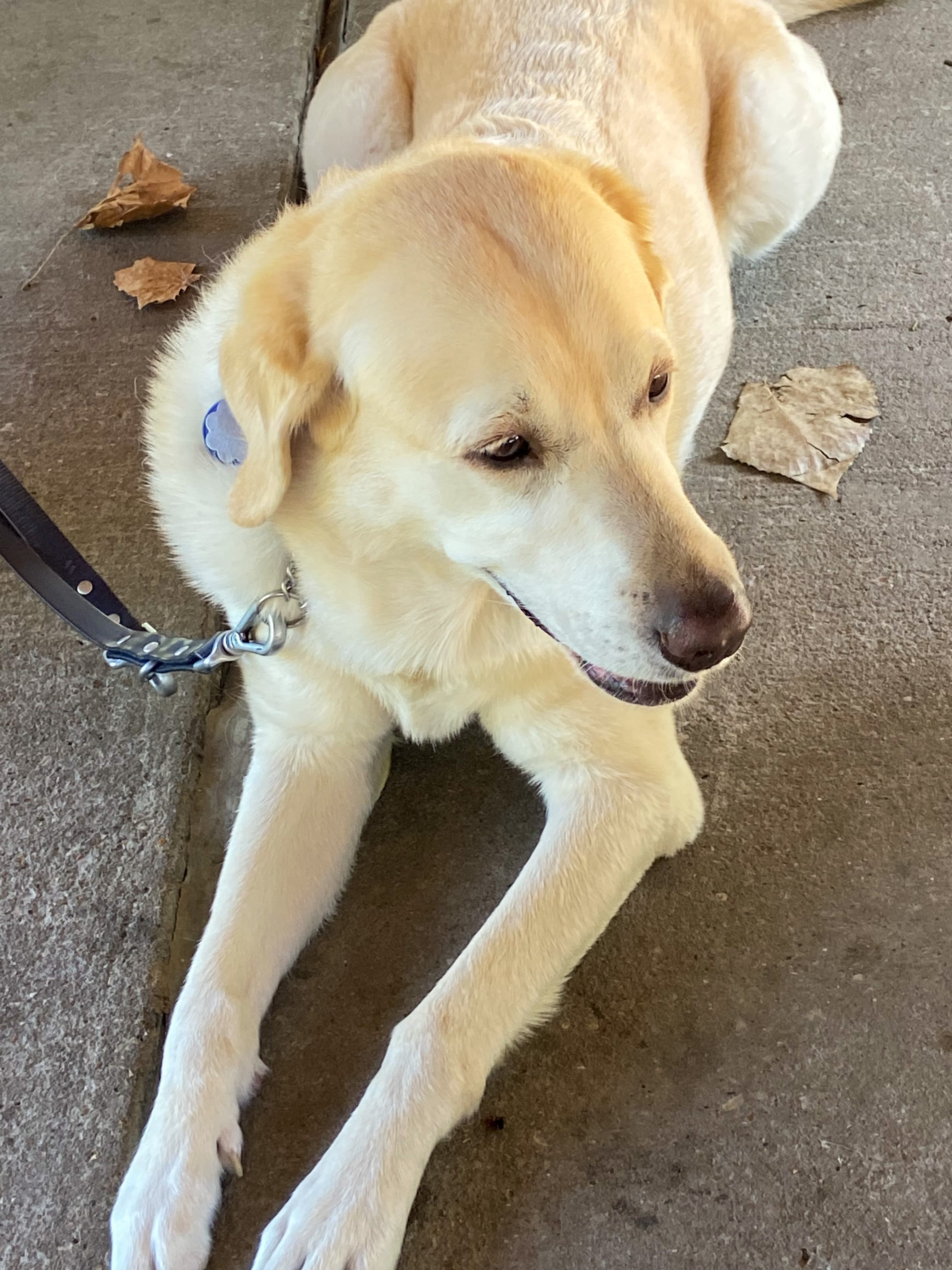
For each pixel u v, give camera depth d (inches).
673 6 31.4
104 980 24.0
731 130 32.3
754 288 34.9
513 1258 21.1
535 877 23.0
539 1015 22.6
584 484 19.6
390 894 25.2
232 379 20.4
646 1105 22.4
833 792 25.9
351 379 20.1
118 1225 20.6
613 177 22.9
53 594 23.9
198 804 26.6
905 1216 21.2
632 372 19.9
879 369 32.7
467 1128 22.3
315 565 22.7
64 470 31.8
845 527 29.9
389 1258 20.2
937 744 26.4
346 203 21.0
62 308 35.4
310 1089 22.9
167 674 26.2
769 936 24.2
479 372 19.1
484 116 27.7
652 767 24.1
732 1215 21.3
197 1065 21.6
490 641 23.3
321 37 46.3
